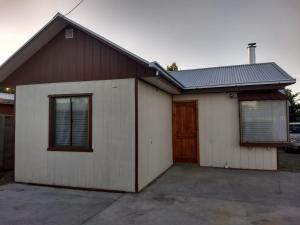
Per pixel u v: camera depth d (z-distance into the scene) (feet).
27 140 20.80
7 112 34.63
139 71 17.62
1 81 21.88
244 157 26.13
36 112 20.56
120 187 17.75
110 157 18.11
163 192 17.38
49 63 20.34
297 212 13.24
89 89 18.92
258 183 19.74
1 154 24.66
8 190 18.40
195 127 28.32
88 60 19.11
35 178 20.33
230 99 26.89
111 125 18.19
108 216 12.80
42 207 14.37
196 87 26.58
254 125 24.97
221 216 12.69
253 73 30.40
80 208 14.12
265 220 12.12
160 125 24.03
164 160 25.02
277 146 24.20
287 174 23.15
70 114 19.63
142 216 12.76
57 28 19.24
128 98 17.83
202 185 19.20
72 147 19.22
